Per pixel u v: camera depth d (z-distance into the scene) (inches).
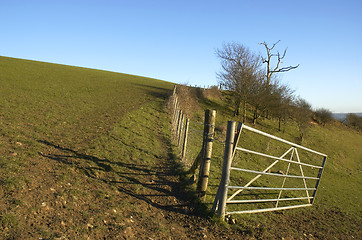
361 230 261.6
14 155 243.3
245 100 1286.9
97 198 194.4
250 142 956.0
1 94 657.0
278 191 352.8
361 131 2018.9
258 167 619.5
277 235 197.9
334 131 1744.6
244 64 1289.4
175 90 1173.7
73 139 375.6
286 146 1052.5
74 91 938.1
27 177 192.7
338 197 459.8
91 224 150.6
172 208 213.6
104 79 1515.7
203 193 231.1
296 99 1424.7
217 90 1556.3
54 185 194.4
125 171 282.5
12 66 1401.3
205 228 183.5
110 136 414.6
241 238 179.0
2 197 152.0
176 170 311.7
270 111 1453.0
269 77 1406.3
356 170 1029.2
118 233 148.1
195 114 1035.9
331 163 1009.5
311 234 221.6
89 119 545.0
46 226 135.6
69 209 163.8
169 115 750.5
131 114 637.3
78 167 256.4
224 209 199.3
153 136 503.8
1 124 369.4
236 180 358.6
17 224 128.2
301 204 317.7
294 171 723.4
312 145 1254.9
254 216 231.6
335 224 264.8
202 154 235.9
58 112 567.8
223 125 983.6
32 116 483.2
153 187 253.3
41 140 333.1
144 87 1373.0
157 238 156.1
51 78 1203.9
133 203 203.9
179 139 447.2
